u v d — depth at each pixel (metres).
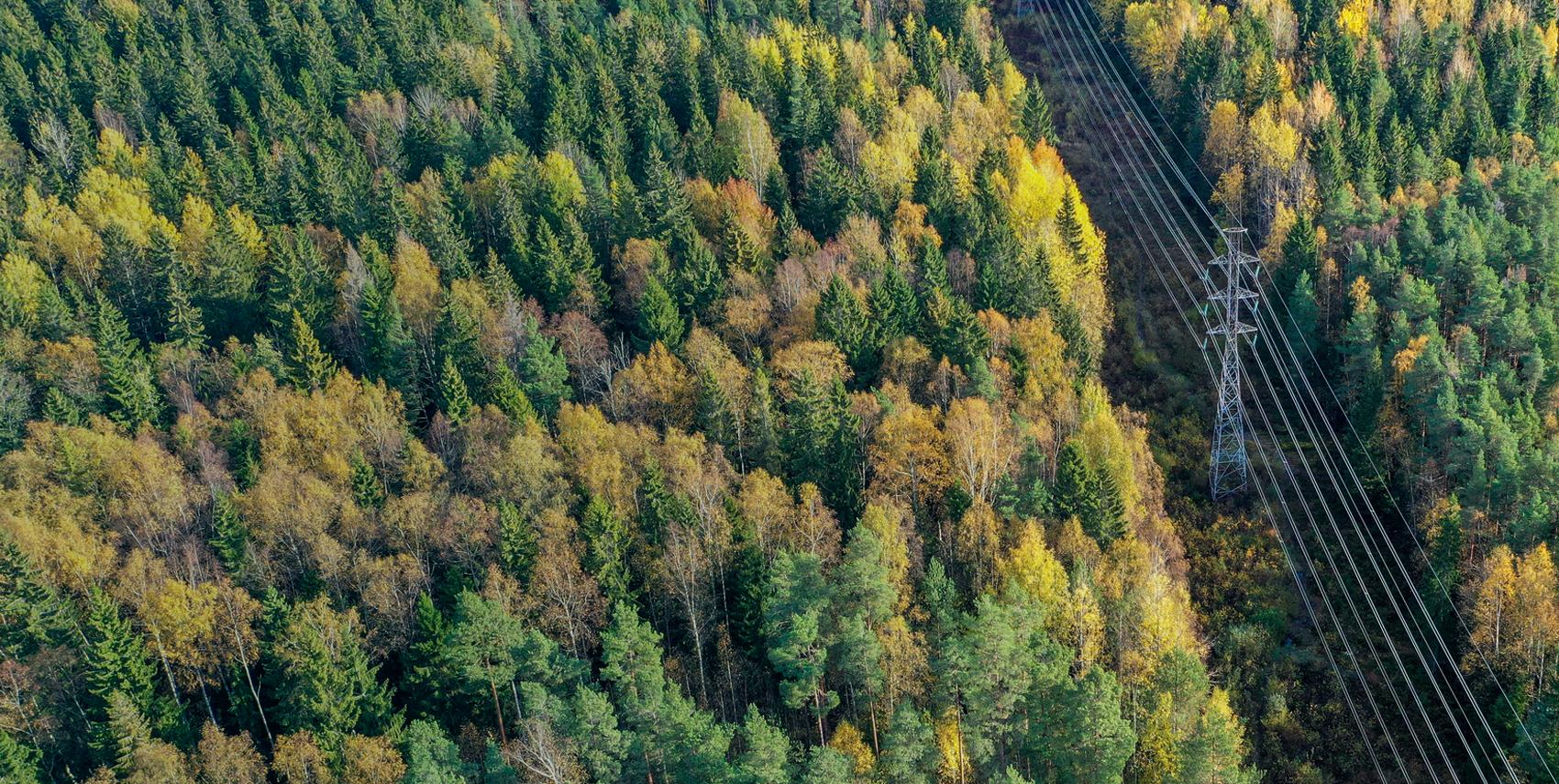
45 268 140.62
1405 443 114.94
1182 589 100.31
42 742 91.50
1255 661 106.69
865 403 110.62
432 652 93.38
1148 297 148.38
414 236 139.12
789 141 161.25
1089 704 83.69
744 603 96.38
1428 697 102.56
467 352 121.56
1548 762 90.50
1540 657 95.06
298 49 175.38
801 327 123.25
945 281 126.62
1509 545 103.69
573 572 96.12
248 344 130.75
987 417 104.50
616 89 163.88
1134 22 184.75
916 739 81.69
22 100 166.25
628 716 83.75
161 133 158.50
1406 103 162.25
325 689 89.06
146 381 119.38
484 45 182.38
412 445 109.06
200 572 100.31
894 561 96.38
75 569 98.38
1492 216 133.00
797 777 85.81
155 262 134.25
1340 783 98.62
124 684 90.50
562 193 143.00
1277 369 134.75
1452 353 119.62
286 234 136.25
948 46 178.00
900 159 147.12
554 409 116.44
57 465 108.19
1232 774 84.00
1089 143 177.88
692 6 190.38
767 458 110.44
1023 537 96.69
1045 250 131.50
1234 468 123.81
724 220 136.75
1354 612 109.69
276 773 93.12
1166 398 134.50
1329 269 130.38
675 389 115.56
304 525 101.44
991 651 82.69
